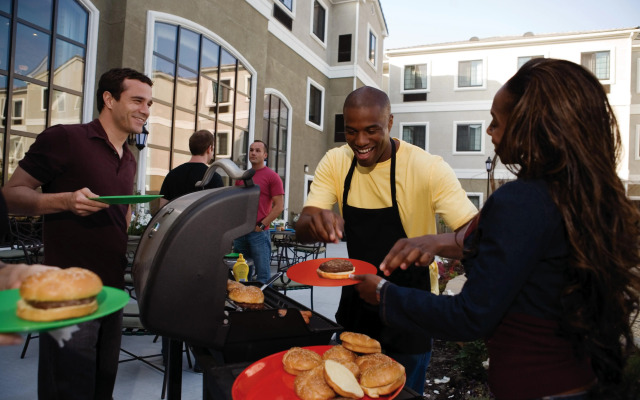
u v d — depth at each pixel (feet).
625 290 2.56
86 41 24.26
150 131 28.55
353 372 3.40
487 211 2.72
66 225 6.07
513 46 66.54
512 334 2.67
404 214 5.21
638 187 64.28
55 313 2.24
